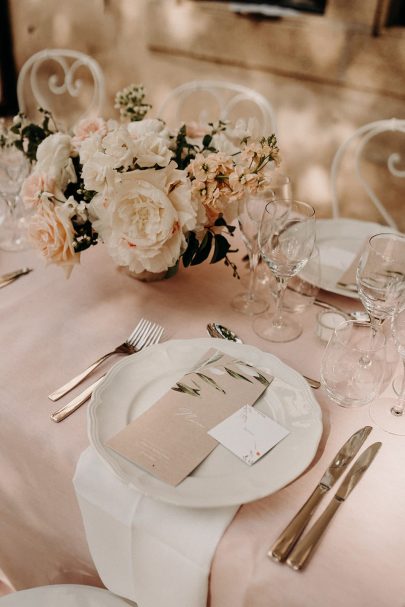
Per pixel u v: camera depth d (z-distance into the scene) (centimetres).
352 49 230
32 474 88
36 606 87
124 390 89
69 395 91
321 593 66
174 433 81
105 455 77
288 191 114
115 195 93
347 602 66
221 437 81
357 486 78
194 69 281
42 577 104
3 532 102
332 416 88
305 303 113
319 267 115
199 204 99
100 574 86
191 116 295
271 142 97
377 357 89
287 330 106
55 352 99
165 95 299
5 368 95
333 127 253
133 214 96
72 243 100
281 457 78
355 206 266
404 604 66
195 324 108
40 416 87
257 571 68
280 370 92
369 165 252
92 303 112
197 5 262
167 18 273
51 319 107
